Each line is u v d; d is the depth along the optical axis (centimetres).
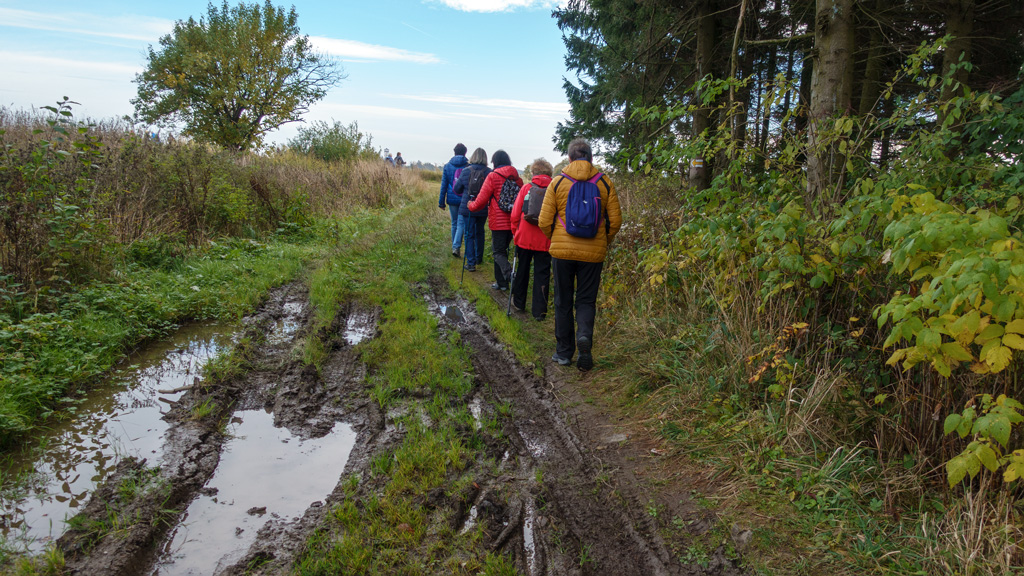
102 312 495
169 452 324
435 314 640
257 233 955
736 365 379
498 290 751
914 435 287
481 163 837
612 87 1329
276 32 2048
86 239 555
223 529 267
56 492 283
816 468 296
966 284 192
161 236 732
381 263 844
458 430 366
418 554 253
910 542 247
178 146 955
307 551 251
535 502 297
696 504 293
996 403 220
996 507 246
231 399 404
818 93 507
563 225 449
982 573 222
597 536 275
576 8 1202
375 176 1614
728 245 386
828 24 495
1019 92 415
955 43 851
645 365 449
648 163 476
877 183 356
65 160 594
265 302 644
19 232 504
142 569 238
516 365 491
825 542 255
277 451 340
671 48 1116
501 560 247
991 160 378
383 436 356
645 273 550
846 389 327
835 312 357
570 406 414
